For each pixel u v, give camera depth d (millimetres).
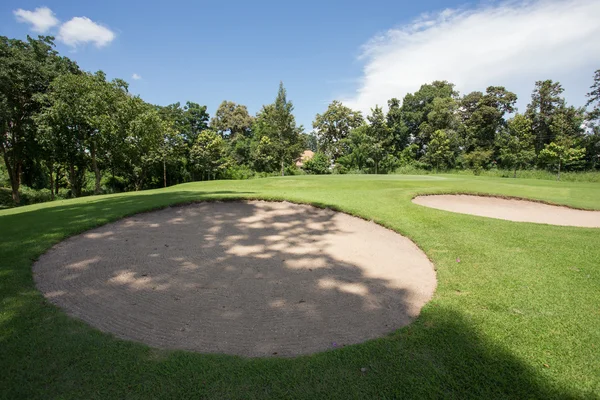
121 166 33219
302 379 2742
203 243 6789
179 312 4094
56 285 4656
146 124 28578
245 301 4430
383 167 46469
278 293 4688
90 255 5871
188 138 46781
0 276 4719
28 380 2672
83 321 3688
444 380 2734
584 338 3350
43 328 3459
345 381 2719
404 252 6535
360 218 8844
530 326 3572
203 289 4750
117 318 3879
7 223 7797
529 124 38625
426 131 49938
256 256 6156
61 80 23875
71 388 2588
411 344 3248
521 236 7082
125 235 7094
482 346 3201
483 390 2621
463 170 43406
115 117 26703
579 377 2777
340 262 5965
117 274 5129
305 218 9062
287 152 48438
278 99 49031
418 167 46031
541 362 2973
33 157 27312
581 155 32281
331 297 4590
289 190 14164
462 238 6930
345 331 3701
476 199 12766
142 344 3260
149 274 5191
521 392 2607
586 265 5406
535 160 38250
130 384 2646
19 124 25203
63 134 24922
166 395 2527
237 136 56375
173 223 8195
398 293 4711
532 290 4488
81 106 24516
